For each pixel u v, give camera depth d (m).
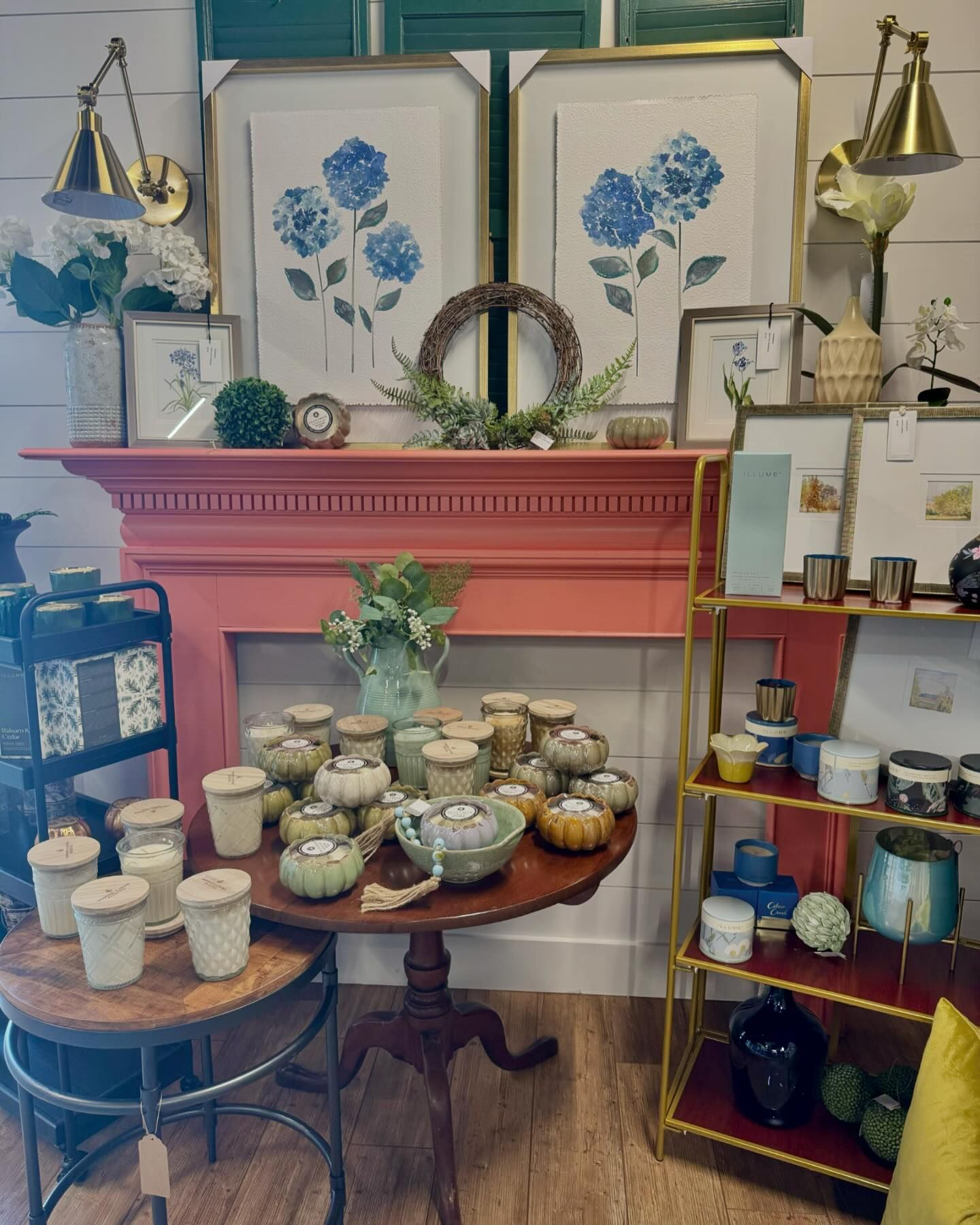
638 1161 1.79
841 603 1.58
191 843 1.65
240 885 1.31
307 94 2.06
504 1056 1.98
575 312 2.05
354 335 2.11
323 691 2.29
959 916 1.66
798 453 1.77
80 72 2.15
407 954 1.80
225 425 1.99
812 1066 1.72
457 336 2.08
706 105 1.97
